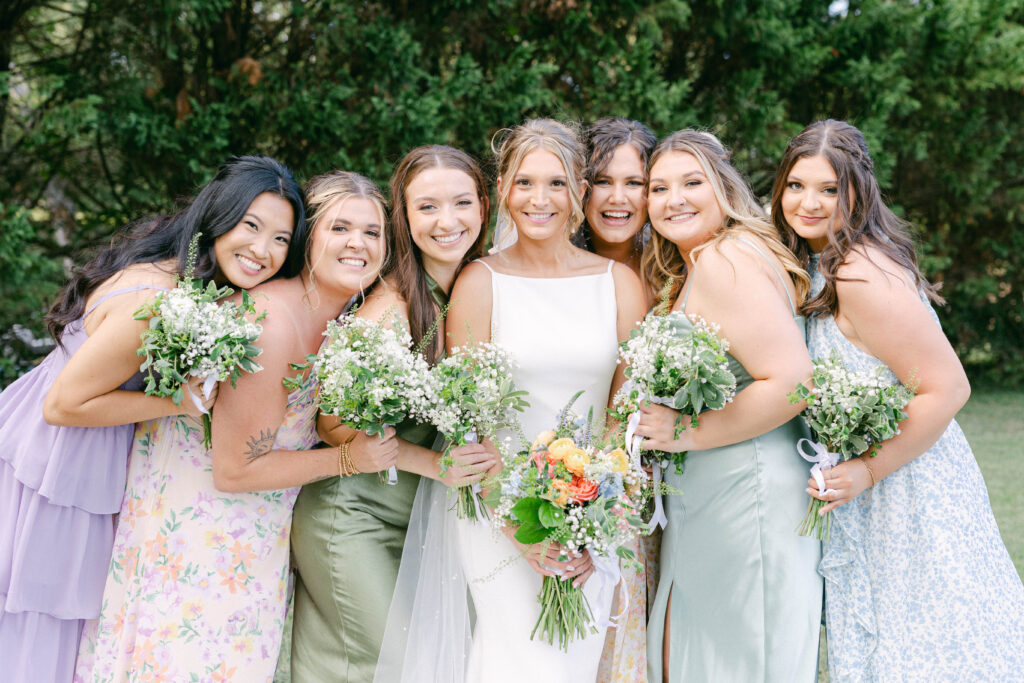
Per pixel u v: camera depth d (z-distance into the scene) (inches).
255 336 93.7
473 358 101.3
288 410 106.0
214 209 99.7
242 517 105.0
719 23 385.7
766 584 102.0
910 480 102.0
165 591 102.4
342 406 95.6
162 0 276.4
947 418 99.1
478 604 108.3
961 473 103.6
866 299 99.6
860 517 104.0
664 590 110.4
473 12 334.3
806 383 98.7
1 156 316.8
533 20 350.9
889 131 436.1
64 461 101.0
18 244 278.5
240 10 323.9
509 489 99.0
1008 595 102.5
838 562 103.3
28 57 324.8
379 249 106.1
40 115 296.5
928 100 446.0
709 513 105.3
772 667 101.3
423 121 304.5
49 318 104.5
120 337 96.2
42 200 344.2
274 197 100.8
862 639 102.0
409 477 113.0
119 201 323.3
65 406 97.4
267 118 312.0
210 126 296.7
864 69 411.2
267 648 107.0
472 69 323.9
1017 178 482.9
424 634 108.0
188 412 98.3
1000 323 500.4
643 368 97.9
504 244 123.4
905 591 100.3
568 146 108.3
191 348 91.0
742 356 101.1
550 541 100.2
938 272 496.7
